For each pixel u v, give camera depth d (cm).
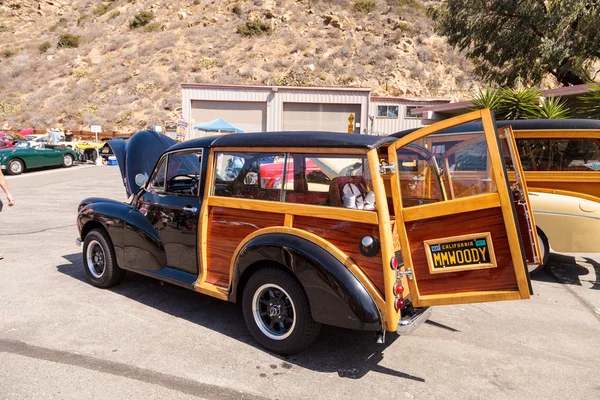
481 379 364
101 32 5259
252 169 409
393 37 4059
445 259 327
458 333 455
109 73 4303
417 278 339
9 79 4506
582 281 635
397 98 2681
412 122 2692
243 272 397
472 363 391
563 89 1109
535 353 414
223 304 509
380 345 420
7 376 343
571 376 372
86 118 3619
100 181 1762
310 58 3869
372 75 3647
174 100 3731
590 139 631
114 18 5588
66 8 6562
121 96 3894
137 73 4191
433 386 351
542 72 1655
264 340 394
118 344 402
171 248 472
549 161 659
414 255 338
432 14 1866
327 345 417
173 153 477
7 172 1981
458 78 3644
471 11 1662
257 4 4922
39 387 329
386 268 334
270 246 372
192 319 464
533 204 624
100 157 2591
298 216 378
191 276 455
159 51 4481
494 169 307
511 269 305
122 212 518
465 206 315
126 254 513
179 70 4103
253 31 4450
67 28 5759
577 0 1354
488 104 1115
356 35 4225
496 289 311
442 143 370
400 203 341
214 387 337
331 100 2678
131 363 368
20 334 416
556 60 1466
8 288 542
